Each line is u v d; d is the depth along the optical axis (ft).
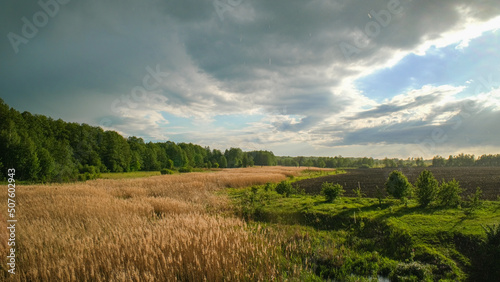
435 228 24.72
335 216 32.58
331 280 19.38
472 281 17.47
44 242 20.18
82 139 165.99
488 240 19.94
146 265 16.15
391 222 27.66
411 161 288.10
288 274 19.20
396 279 18.98
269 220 35.99
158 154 250.57
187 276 16.55
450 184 34.50
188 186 61.62
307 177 120.26
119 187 64.64
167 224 24.32
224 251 19.33
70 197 41.34
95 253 17.99
